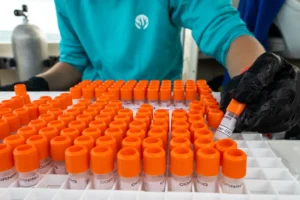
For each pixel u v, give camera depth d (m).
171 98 0.55
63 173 0.30
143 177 0.28
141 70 0.82
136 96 0.51
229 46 0.56
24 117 0.40
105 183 0.27
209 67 1.38
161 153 0.26
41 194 0.25
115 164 0.29
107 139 0.29
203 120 0.35
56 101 0.46
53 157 0.29
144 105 0.44
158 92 0.52
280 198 0.23
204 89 0.52
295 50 0.98
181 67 0.95
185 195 0.24
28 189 0.25
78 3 0.85
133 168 0.25
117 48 0.83
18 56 1.12
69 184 0.28
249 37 0.56
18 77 1.16
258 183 0.27
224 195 0.24
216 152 0.26
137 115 0.38
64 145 0.29
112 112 0.40
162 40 0.82
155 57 0.82
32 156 0.26
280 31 0.98
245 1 1.03
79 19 0.86
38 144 0.29
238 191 0.26
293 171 0.29
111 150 0.27
